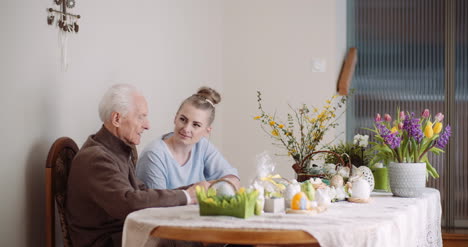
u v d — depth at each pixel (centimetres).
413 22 574
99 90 303
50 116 257
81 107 285
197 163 292
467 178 569
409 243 222
